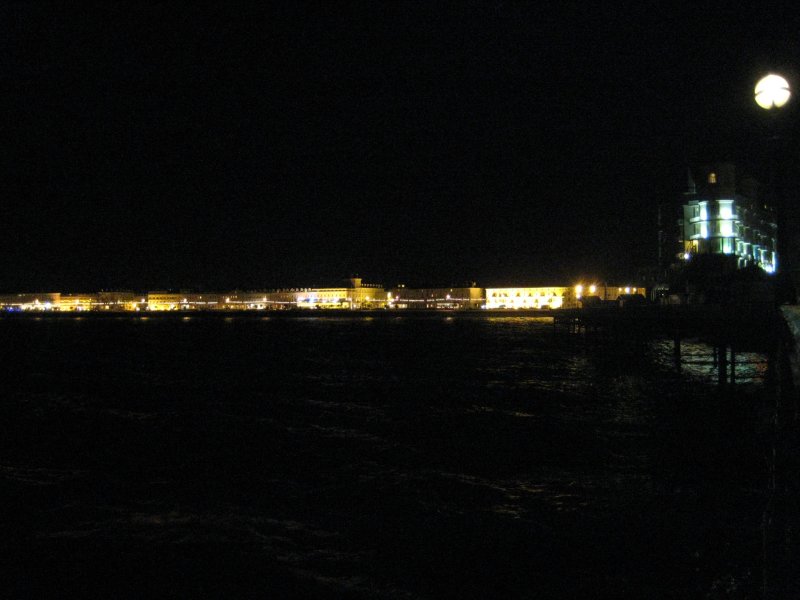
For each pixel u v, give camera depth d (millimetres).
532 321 148875
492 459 17703
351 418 25281
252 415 26172
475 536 11383
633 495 13719
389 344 77000
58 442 20734
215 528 12102
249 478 15977
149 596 9352
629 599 8586
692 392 31859
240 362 53344
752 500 13023
